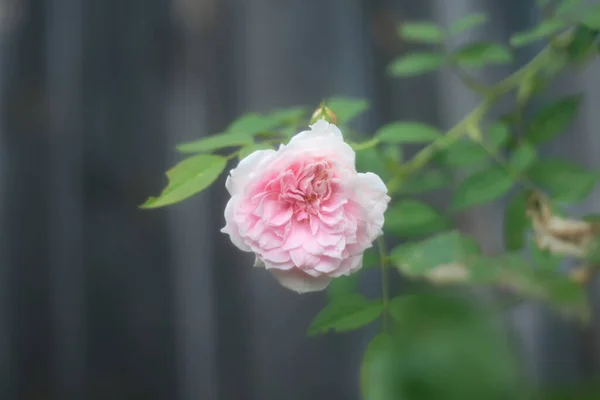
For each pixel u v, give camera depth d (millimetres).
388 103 1593
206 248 1586
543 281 638
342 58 1615
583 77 1482
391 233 872
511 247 866
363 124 1586
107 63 1612
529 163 875
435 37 959
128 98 1610
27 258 1568
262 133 868
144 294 1583
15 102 1584
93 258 1581
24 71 1591
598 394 473
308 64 1622
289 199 767
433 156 906
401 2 1608
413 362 487
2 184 1567
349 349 1551
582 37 912
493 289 641
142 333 1579
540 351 1371
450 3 1576
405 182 934
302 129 943
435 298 604
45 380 1552
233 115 1620
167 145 1608
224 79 1623
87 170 1595
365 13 1614
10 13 1590
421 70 949
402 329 563
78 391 1556
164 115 1614
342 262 768
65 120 1597
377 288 1334
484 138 924
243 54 1627
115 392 1563
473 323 530
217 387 1576
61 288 1572
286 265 763
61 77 1602
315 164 761
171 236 1592
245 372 1573
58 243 1578
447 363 480
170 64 1622
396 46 1606
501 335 515
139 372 1569
